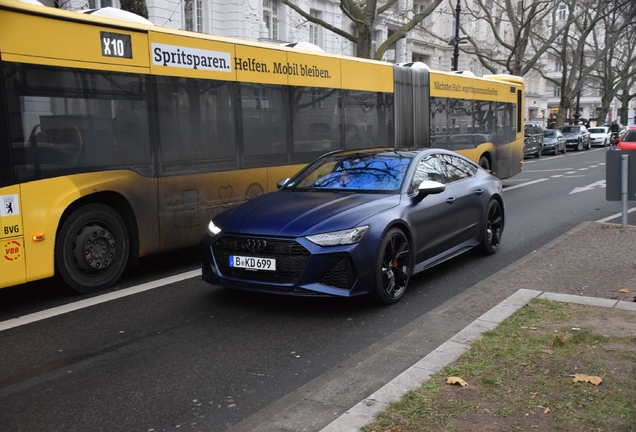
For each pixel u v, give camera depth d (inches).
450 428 126.0
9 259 227.8
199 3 899.4
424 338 189.6
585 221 439.5
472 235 306.3
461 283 271.6
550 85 2982.3
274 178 356.5
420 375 154.4
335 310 232.1
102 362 182.2
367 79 442.6
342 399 149.0
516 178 815.7
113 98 265.3
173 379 169.0
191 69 302.7
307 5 1131.3
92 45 256.1
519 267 277.7
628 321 192.9
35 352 191.3
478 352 169.2
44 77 238.1
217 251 229.3
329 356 185.3
